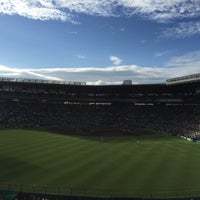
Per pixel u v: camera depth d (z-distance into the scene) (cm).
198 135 8419
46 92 12225
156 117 11069
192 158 5791
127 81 12094
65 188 3878
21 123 10344
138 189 3906
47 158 5478
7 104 11744
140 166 5081
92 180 4247
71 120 11144
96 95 12438
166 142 7775
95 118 11394
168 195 3688
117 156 5828
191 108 11181
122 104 12394
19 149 6188
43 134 8519
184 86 10638
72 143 7188
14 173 4462
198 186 4050
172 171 4797
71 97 12362
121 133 9244
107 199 3372
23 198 3353
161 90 11519
